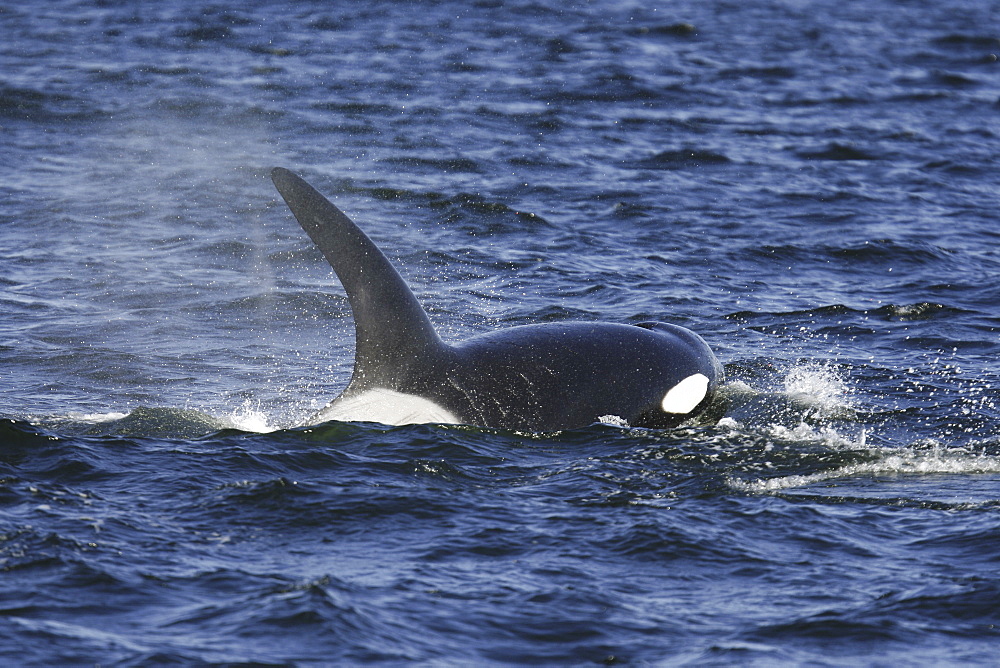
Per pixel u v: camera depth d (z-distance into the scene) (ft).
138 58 408.05
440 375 127.95
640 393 132.87
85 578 89.56
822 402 147.64
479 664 81.05
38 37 434.71
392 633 83.97
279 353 171.63
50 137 310.04
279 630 83.15
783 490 115.65
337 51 429.38
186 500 106.73
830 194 277.03
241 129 325.01
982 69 440.04
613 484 115.24
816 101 380.78
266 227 242.37
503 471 117.91
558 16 504.43
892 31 504.84
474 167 291.38
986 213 265.54
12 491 105.50
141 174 279.49
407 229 242.37
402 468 116.57
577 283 210.59
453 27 476.13
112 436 123.44
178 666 78.07
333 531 101.76
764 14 531.91
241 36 449.48
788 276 218.79
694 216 256.73
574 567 96.43
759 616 88.94
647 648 84.07
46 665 77.36
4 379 154.40
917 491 115.75
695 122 346.95
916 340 181.27
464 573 94.68
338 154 301.02
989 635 86.17
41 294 195.52
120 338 174.91
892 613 89.25
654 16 513.86
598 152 310.65
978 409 147.74
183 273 211.00
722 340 180.55
